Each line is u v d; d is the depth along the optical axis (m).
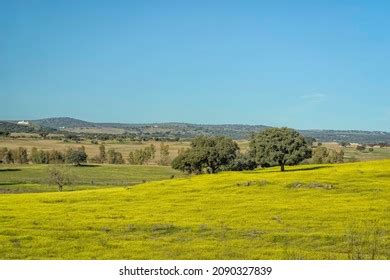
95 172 176.88
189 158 123.06
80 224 46.94
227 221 47.97
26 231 43.25
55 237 41.56
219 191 67.62
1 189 124.44
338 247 37.72
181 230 44.72
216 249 37.25
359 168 87.81
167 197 64.38
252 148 106.50
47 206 59.44
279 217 49.19
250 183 71.56
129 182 149.12
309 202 57.28
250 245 38.62
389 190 63.66
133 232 44.19
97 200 64.31
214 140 125.75
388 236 39.12
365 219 47.25
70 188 128.75
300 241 39.59
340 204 55.44
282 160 102.06
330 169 89.00
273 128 105.00
